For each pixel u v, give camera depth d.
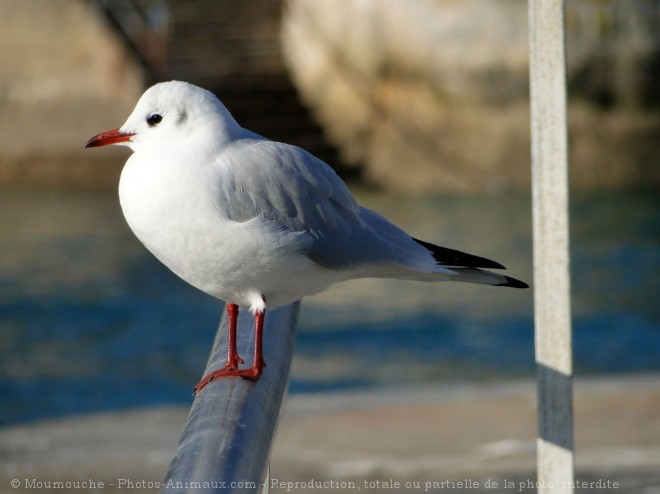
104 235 19.88
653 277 16.20
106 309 15.24
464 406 8.83
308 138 26.27
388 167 25.19
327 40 25.92
